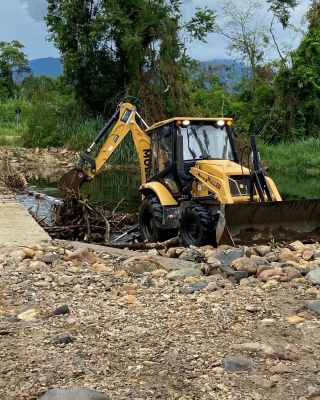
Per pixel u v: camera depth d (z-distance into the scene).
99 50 35.97
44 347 4.12
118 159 31.55
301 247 8.57
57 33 36.34
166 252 8.46
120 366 3.79
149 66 35.16
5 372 3.65
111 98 36.22
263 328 4.57
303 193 20.03
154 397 3.35
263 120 37.47
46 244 8.16
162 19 34.47
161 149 11.24
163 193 10.86
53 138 36.78
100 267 6.77
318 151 31.98
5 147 36.59
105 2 34.81
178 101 35.25
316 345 4.23
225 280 6.21
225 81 44.91
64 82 37.34
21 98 68.00
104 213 12.79
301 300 5.41
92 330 4.49
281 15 39.25
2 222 9.98
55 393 3.26
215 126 11.04
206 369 3.76
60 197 17.88
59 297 5.52
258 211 9.30
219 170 9.83
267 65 41.19
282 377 3.65
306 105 36.59
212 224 9.59
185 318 4.84
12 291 5.71
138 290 5.79
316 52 37.19
